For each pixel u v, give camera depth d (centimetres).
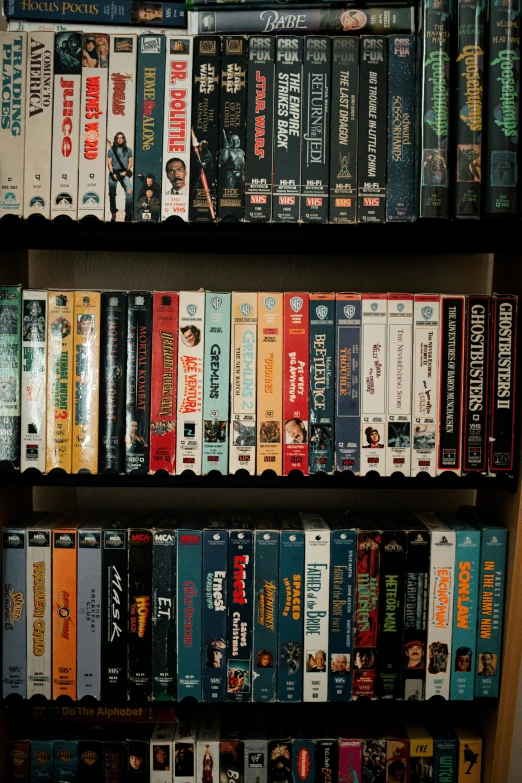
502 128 96
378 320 102
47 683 105
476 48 95
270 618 105
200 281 127
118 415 102
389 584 105
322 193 98
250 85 98
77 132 98
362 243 108
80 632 104
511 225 98
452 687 106
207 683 105
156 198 98
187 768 106
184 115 98
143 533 103
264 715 116
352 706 119
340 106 98
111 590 104
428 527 107
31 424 102
